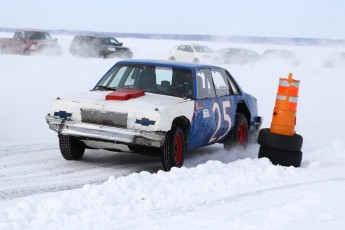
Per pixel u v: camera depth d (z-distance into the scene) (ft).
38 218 21.59
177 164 34.27
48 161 36.22
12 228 20.31
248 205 24.57
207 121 37.19
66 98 34.88
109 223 21.34
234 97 42.11
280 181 30.78
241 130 43.42
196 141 36.55
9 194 26.89
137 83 37.40
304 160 39.32
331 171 34.91
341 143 46.16
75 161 36.65
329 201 24.44
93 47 140.46
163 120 31.94
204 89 38.09
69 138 35.55
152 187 26.89
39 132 49.01
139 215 22.67
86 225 20.99
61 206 22.75
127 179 27.40
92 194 24.91
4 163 35.04
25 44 134.72
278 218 21.80
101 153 40.16
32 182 29.94
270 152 36.14
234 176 30.96
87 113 33.32
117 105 32.73
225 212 23.20
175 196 25.93
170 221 21.80
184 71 37.35
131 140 31.81
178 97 36.01
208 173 31.07
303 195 26.58
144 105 32.71
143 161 37.91
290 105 36.76
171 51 156.87
